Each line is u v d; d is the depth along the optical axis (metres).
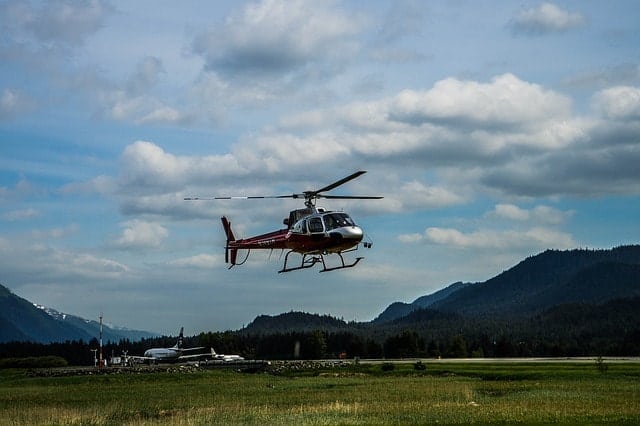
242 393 73.00
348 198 51.34
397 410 51.78
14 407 63.66
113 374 105.50
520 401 56.31
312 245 49.97
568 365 106.69
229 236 57.50
